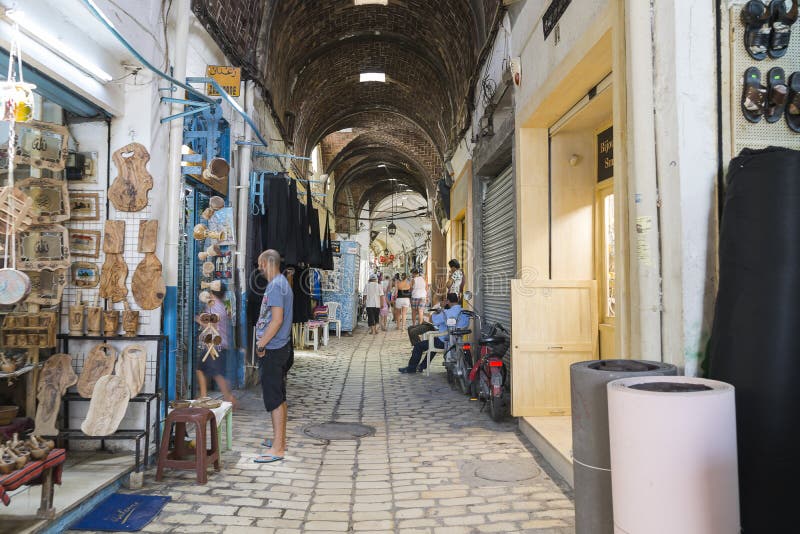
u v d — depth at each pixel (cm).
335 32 1177
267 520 327
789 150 244
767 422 217
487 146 793
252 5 748
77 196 425
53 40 334
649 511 184
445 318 860
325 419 597
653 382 210
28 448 283
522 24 591
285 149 1160
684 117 280
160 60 455
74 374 396
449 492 374
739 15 285
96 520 317
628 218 333
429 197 2100
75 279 421
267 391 452
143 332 421
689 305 274
